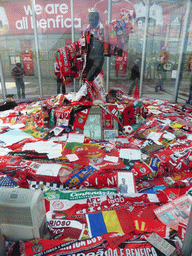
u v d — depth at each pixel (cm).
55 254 154
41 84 596
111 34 264
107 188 237
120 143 320
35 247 159
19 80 568
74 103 388
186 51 522
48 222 188
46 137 342
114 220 188
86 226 182
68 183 238
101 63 332
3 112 462
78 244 162
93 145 313
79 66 394
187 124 405
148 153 290
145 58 572
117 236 170
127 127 369
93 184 240
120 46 275
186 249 149
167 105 543
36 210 157
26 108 489
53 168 250
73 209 204
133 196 220
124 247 159
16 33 489
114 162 265
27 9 446
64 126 370
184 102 569
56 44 518
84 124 364
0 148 302
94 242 164
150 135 348
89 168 254
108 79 580
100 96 399
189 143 323
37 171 246
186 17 486
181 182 243
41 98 593
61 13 465
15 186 237
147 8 477
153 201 214
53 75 587
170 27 518
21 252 155
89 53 327
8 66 551
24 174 245
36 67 567
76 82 629
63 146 308
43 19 470
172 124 402
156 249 157
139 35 530
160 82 611
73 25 486
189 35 504
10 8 435
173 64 564
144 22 503
